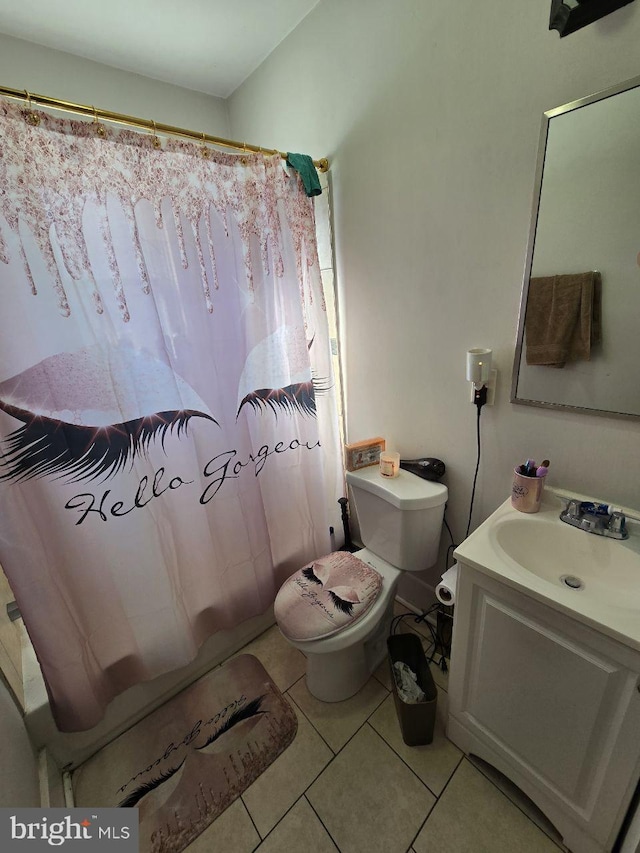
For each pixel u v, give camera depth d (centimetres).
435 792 112
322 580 140
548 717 93
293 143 161
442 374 139
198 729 134
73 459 108
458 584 103
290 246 143
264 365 147
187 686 151
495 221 111
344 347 172
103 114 100
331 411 176
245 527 155
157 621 132
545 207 99
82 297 103
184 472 131
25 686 123
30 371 98
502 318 117
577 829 95
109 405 111
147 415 120
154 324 115
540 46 92
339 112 139
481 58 101
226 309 133
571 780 93
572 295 101
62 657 113
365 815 109
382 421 167
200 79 170
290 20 138
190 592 142
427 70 112
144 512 123
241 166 126
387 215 137
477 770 117
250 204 130
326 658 132
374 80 125
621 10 80
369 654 148
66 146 96
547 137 95
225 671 156
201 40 144
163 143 109
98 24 132
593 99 86
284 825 108
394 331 149
